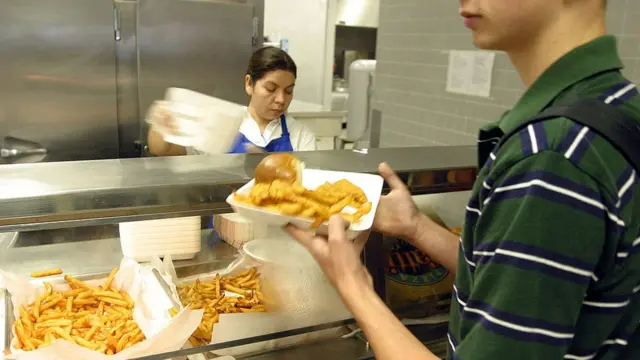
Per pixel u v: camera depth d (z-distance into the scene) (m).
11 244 1.09
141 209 0.88
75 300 1.04
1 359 0.87
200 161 1.05
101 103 2.57
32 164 0.97
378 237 1.08
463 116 2.77
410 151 1.24
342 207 0.84
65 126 2.52
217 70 2.82
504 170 0.61
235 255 1.11
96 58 2.50
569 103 0.60
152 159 1.04
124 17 2.54
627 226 0.57
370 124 3.51
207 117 1.18
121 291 1.08
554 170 0.56
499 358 0.58
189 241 1.11
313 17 4.90
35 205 0.81
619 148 0.56
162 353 0.92
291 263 1.06
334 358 1.05
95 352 0.88
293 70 2.23
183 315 0.92
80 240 1.13
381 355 0.69
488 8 0.63
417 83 3.05
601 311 0.60
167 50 2.67
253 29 2.86
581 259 0.56
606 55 0.62
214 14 2.74
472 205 0.67
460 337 0.66
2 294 1.01
